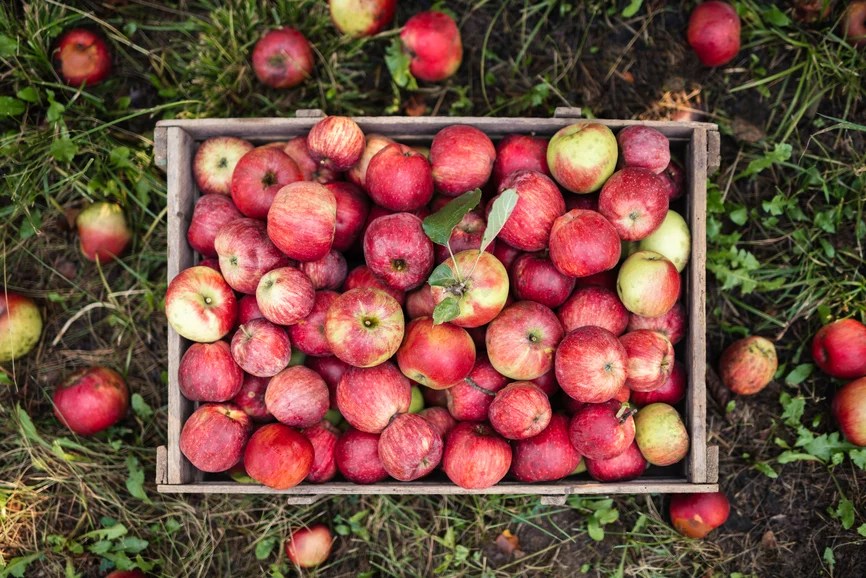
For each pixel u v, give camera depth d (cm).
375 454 121
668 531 141
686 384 127
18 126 142
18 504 140
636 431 125
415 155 120
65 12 142
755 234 144
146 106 145
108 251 141
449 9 144
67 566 139
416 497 142
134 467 140
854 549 140
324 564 141
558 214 120
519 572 141
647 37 144
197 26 143
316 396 120
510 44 144
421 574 141
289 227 116
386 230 117
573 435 120
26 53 139
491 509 141
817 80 143
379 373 119
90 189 139
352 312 115
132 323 143
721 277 141
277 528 141
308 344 121
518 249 124
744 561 141
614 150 122
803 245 143
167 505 141
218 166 127
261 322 120
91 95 141
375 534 141
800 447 141
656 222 121
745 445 142
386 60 142
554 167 123
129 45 143
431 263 120
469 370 119
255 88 144
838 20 142
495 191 128
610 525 142
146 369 143
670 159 128
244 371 124
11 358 140
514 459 122
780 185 144
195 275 121
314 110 127
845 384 140
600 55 145
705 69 144
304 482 124
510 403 118
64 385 137
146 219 144
